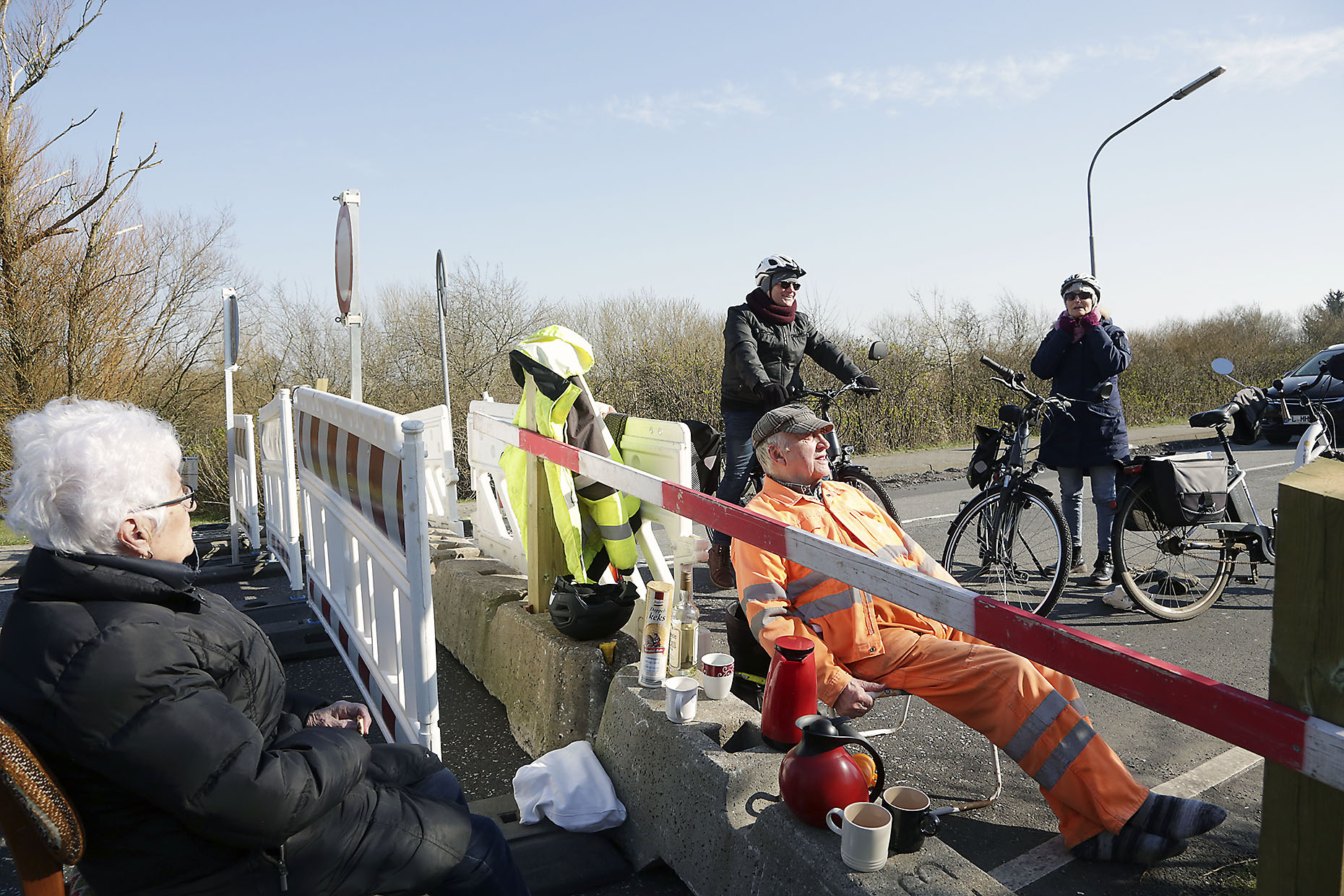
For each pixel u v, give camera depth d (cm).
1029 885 235
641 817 254
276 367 1507
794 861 195
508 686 353
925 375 1511
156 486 154
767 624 260
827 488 313
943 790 295
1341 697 127
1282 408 547
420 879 173
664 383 1350
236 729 144
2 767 131
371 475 292
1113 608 505
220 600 167
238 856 153
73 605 143
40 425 149
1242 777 301
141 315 1150
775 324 538
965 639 285
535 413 398
